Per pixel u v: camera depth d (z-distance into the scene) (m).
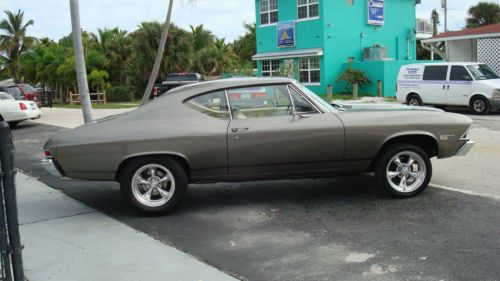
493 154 9.52
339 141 6.19
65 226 5.88
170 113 6.18
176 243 5.24
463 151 6.56
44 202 7.02
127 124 6.11
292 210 6.24
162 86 26.67
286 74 30.14
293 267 4.51
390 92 28.70
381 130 6.23
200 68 44.25
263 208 6.39
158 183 6.16
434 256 4.62
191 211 6.39
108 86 40.56
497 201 6.29
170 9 13.41
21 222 6.06
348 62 29.48
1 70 62.75
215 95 6.25
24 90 26.56
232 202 6.73
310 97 6.34
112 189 7.76
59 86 44.91
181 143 6.00
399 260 4.56
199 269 4.53
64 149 6.01
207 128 6.08
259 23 32.88
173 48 39.09
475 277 4.17
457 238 5.05
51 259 4.85
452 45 25.09
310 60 30.22
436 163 8.85
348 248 4.91
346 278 4.24
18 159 10.73
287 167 6.25
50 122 19.36
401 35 32.88
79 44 10.09
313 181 7.70
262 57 32.25
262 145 6.11
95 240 5.36
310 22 29.67
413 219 5.68
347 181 7.60
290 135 6.12
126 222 6.02
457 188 6.99
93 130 6.10
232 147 6.09
